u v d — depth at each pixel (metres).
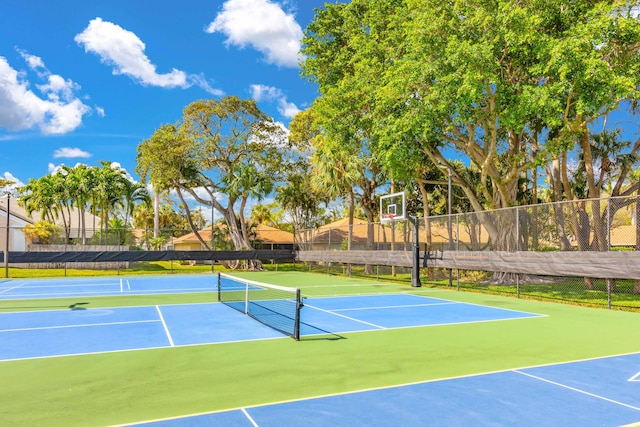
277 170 40.91
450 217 21.06
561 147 17.86
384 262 25.11
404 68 18.02
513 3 16.66
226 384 6.03
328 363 7.17
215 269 37.72
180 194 39.53
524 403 5.29
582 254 14.68
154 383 6.08
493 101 18.48
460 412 4.99
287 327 10.45
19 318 11.90
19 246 44.00
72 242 37.84
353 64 25.08
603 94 15.12
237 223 44.06
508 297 17.56
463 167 34.56
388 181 34.75
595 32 15.09
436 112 18.33
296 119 39.22
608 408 5.13
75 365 7.05
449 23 16.98
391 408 5.11
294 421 4.71
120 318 11.80
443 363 7.19
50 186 49.50
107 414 4.92
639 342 8.98
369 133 23.59
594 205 18.64
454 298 17.11
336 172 33.69
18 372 6.66
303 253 35.12
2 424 4.63
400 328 10.45
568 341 9.03
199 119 38.62
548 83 18.45
